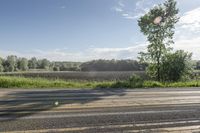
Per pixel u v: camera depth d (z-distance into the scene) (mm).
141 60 32312
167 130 6086
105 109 8469
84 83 21828
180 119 7227
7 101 9836
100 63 95250
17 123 6410
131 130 6016
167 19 30719
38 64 149375
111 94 12961
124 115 7570
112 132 5816
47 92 13641
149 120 7020
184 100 11023
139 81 23969
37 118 6980
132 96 12227
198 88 18750
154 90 16125
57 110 8148
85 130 5926
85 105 9164
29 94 12469
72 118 7055
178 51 33750
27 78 22047
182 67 32906
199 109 8820
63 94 12680
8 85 18281
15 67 120625
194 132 5961
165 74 32875
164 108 8898
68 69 119625
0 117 7031
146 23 30922
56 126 6207
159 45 31344
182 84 23312
